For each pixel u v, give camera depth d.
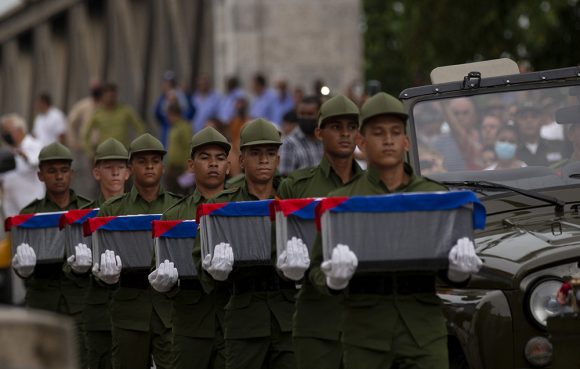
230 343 16.55
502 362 14.60
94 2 62.91
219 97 43.47
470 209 13.09
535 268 14.62
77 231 19.56
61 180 21.66
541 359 14.57
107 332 19.97
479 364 14.66
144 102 57.31
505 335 14.59
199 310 17.47
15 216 20.73
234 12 49.84
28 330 8.33
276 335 16.44
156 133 56.00
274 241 15.53
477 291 14.84
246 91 49.81
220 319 17.42
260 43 50.03
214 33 51.31
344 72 50.31
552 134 17.12
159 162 19.14
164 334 18.67
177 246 17.27
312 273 13.55
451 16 43.56
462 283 13.30
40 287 21.11
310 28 50.25
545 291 14.60
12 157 25.62
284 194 16.20
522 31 43.66
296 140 27.38
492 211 16.28
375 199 13.06
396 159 13.35
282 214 14.55
